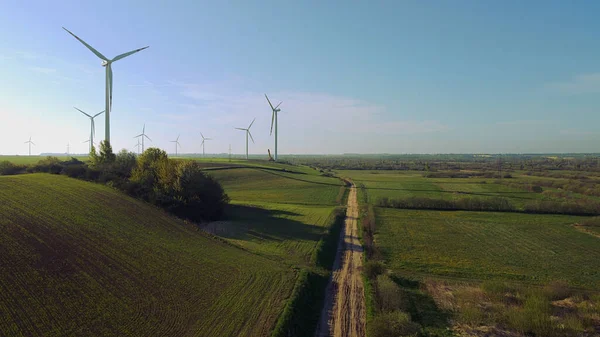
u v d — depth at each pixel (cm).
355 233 5556
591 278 3741
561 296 3231
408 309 2883
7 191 4138
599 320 2766
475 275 3756
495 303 3036
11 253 2614
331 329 2533
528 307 2891
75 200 4209
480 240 5188
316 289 3148
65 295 2305
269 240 4553
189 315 2338
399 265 4019
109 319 2156
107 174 5834
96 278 2605
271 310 2489
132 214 4238
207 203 5675
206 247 3772
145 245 3416
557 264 4172
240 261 3481
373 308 2830
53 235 3091
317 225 5609
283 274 3212
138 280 2706
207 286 2811
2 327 1894
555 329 2562
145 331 2097
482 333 2538
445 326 2631
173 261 3192
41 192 4309
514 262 4216
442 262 4162
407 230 5762
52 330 1948
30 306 2117
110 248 3153
